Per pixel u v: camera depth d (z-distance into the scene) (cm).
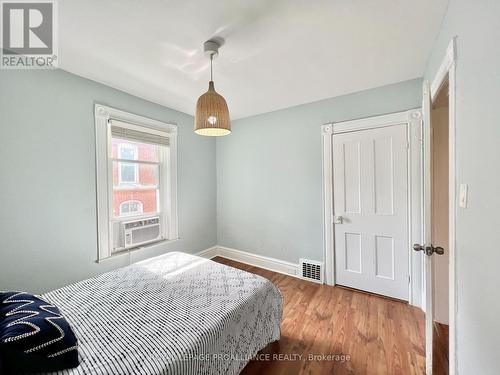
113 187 242
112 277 169
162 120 285
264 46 166
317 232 276
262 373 146
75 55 176
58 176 197
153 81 221
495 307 75
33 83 182
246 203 336
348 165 253
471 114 94
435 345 167
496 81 75
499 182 73
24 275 178
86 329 109
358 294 244
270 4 127
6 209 170
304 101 274
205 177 347
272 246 313
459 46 108
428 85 170
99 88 224
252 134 327
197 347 102
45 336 85
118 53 174
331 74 209
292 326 192
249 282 161
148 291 148
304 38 157
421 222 214
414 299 219
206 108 146
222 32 151
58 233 197
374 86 234
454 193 112
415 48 169
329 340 175
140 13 133
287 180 297
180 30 148
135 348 97
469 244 96
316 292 250
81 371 85
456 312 110
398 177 227
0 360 76
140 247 264
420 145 214
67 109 201
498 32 74
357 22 142
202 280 164
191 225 325
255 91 246
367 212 244
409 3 126
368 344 170
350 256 256
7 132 170
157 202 288
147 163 275
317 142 273
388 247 234
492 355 76
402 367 149
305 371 147
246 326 134
